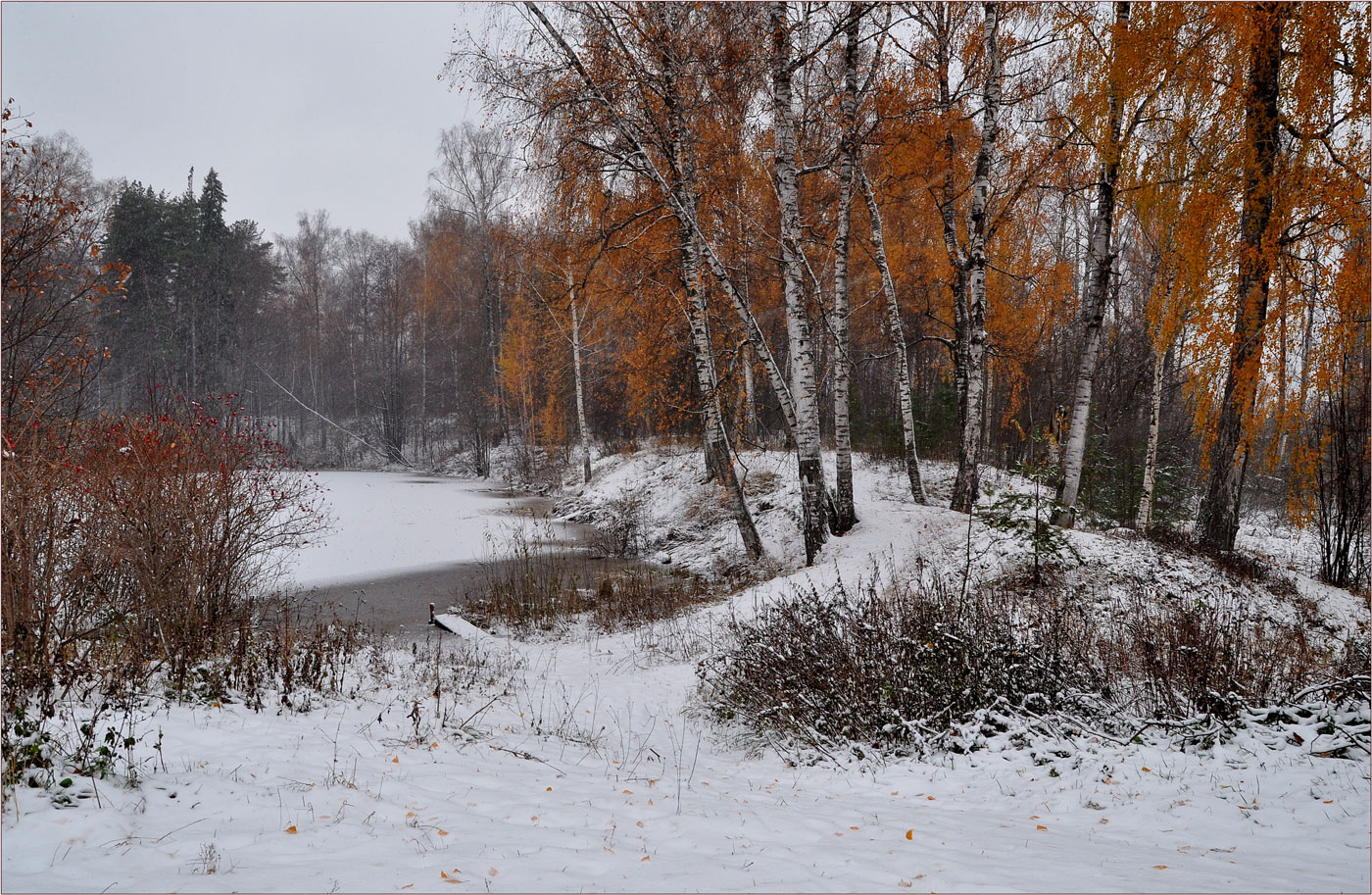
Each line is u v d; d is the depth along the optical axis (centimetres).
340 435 5094
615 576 1608
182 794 421
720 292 1894
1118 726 616
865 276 2409
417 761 550
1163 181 1245
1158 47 1225
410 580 1614
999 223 1562
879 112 1529
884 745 655
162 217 4497
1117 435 2062
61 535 717
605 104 1280
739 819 460
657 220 1455
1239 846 394
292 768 491
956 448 2262
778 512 1848
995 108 1470
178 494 816
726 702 800
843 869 360
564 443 3812
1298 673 690
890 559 1297
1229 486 1334
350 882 319
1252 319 1195
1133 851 390
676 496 2333
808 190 2017
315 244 5556
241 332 5112
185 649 712
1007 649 680
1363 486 1355
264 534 1069
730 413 2220
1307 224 1142
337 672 812
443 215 4266
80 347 988
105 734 480
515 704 809
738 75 1342
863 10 1320
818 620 791
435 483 3794
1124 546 1291
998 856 382
